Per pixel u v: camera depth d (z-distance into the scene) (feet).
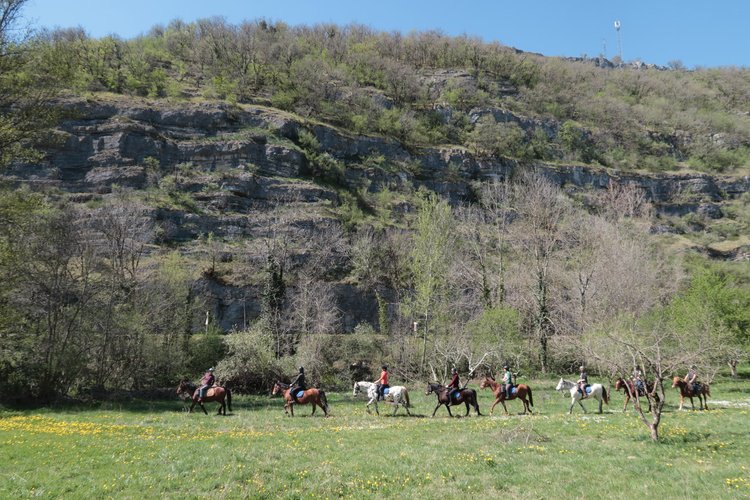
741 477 37.73
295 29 465.47
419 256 159.02
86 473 41.19
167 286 143.84
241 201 238.27
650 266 175.42
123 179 226.38
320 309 169.58
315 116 329.72
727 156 401.70
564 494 35.04
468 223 204.95
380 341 162.50
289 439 56.95
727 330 129.80
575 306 155.84
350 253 224.94
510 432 56.49
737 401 100.01
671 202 346.95
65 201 181.57
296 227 226.99
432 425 68.44
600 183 343.87
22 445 51.65
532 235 173.68
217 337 147.23
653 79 530.68
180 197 225.97
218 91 305.73
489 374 146.00
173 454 47.47
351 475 40.40
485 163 335.26
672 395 109.09
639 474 39.45
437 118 379.96
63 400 99.81
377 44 472.44
